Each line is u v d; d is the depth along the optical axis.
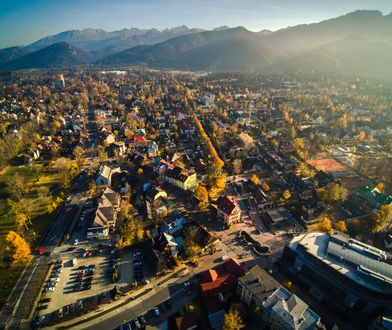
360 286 97.94
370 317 98.62
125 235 132.25
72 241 135.00
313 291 108.50
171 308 101.06
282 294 94.94
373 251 113.44
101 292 107.31
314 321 85.94
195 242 129.88
